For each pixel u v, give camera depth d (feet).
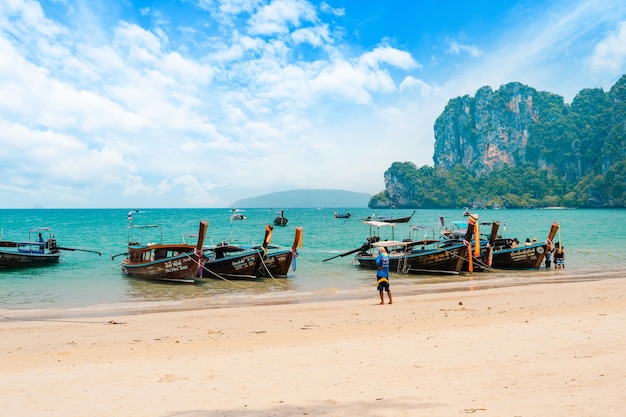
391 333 41.57
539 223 373.81
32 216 531.91
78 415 22.12
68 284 86.94
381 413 20.13
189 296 74.54
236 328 47.62
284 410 21.36
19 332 46.88
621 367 25.34
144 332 46.39
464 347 33.47
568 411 18.78
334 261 128.77
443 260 99.76
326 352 34.40
